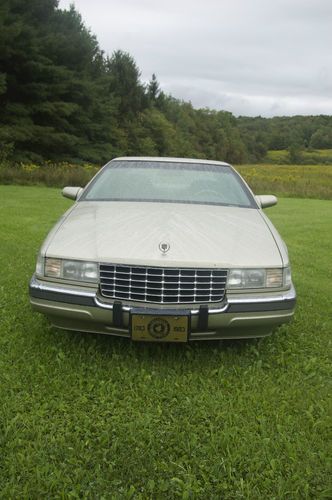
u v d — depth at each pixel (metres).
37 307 3.02
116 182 4.23
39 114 30.41
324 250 7.61
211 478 2.12
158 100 73.06
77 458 2.21
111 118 38.53
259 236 3.30
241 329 3.01
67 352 3.22
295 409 2.68
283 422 2.55
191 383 2.92
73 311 2.92
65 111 30.14
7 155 24.72
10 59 27.78
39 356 3.17
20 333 3.49
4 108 28.58
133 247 2.96
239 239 3.19
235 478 2.12
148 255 2.89
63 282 2.96
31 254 6.10
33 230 7.91
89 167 22.97
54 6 33.91
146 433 2.38
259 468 2.18
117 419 2.51
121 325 2.88
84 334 3.52
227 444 2.31
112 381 2.92
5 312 3.92
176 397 2.77
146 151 53.44
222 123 102.94
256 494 2.03
